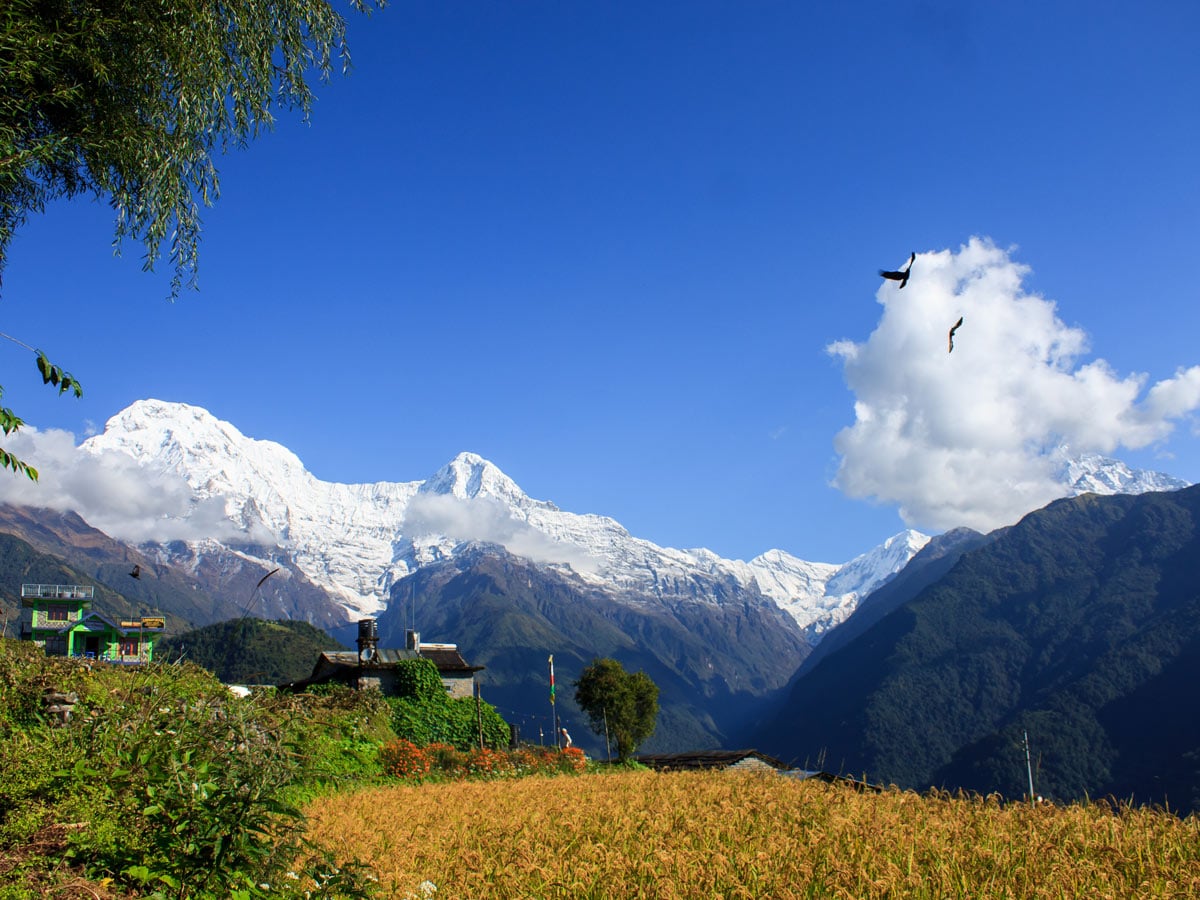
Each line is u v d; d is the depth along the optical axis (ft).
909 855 41.09
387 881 39.47
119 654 165.89
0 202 43.24
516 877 40.86
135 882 28.07
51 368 32.30
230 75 46.88
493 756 114.52
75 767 32.45
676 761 145.59
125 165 44.37
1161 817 47.91
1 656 57.88
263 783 29.14
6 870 27.66
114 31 42.01
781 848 43.65
